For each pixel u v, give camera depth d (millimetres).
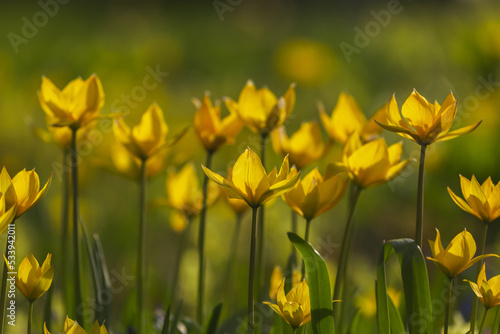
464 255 2068
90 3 19266
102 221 6609
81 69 10742
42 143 7535
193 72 13812
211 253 5605
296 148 2980
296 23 19281
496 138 7785
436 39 13031
